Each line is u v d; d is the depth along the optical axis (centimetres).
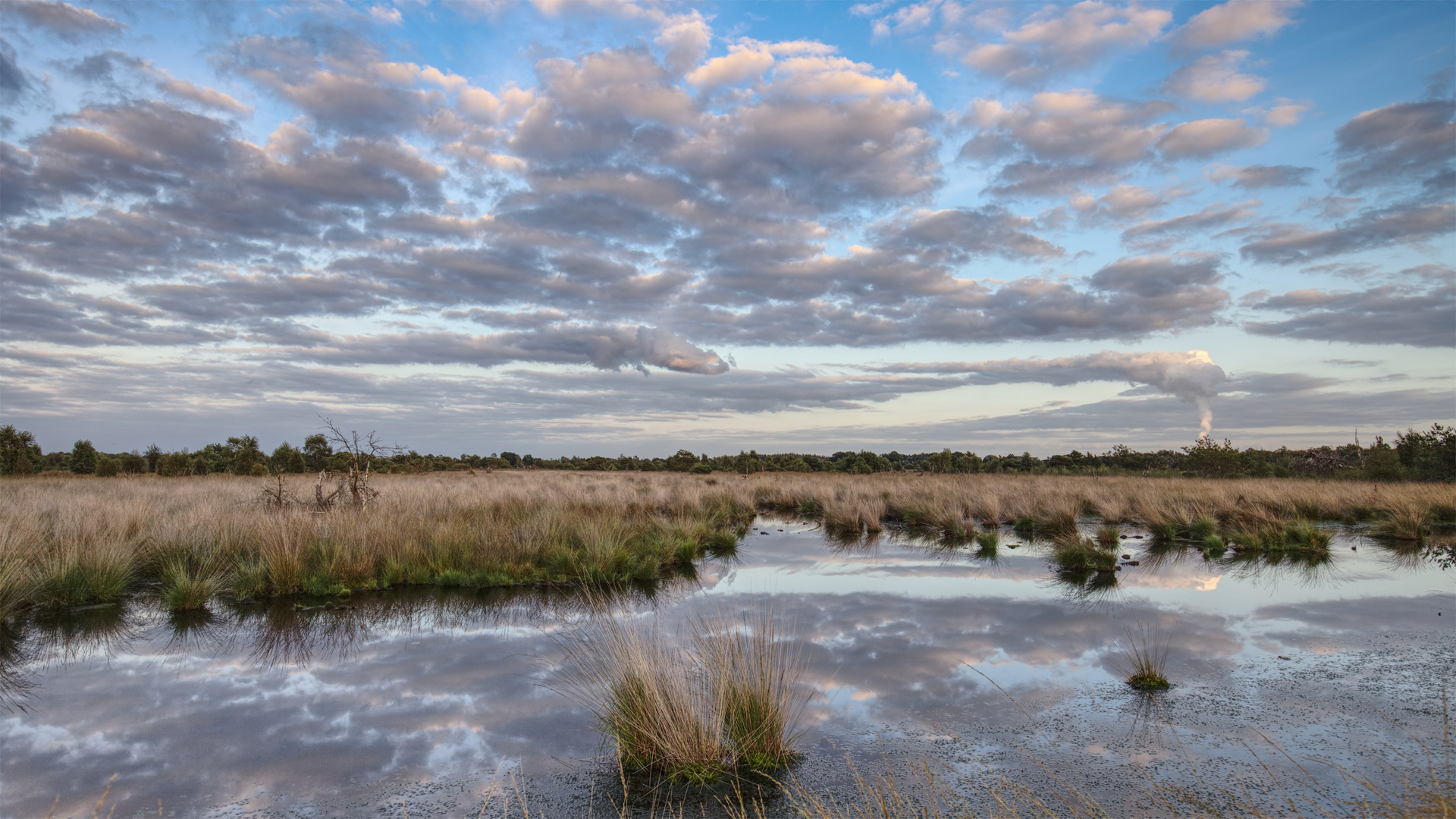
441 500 1584
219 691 508
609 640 507
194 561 941
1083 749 409
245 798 356
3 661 575
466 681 530
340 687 517
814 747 416
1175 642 634
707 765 380
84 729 440
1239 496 1878
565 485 2459
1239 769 381
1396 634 660
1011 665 570
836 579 956
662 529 1284
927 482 2622
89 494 1697
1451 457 3083
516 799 356
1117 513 1694
